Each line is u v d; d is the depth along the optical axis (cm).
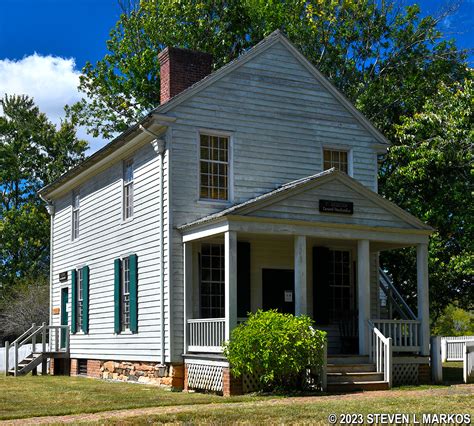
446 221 2534
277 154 2030
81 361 2472
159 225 1900
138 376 2006
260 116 2020
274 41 2072
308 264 2056
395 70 3145
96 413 1323
